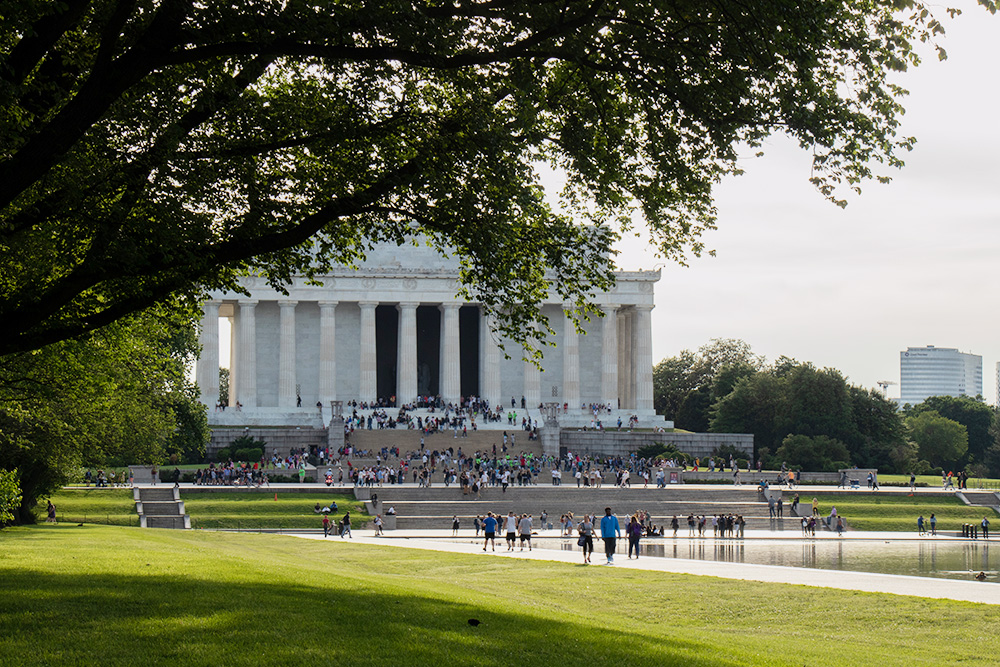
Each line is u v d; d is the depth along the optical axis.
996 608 34.72
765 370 187.88
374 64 24.72
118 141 25.31
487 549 63.50
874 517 97.75
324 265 29.78
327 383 154.75
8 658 17.39
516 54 23.84
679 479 120.00
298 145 26.64
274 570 31.31
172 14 21.92
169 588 24.66
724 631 31.31
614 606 35.16
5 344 23.72
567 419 156.00
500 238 26.75
